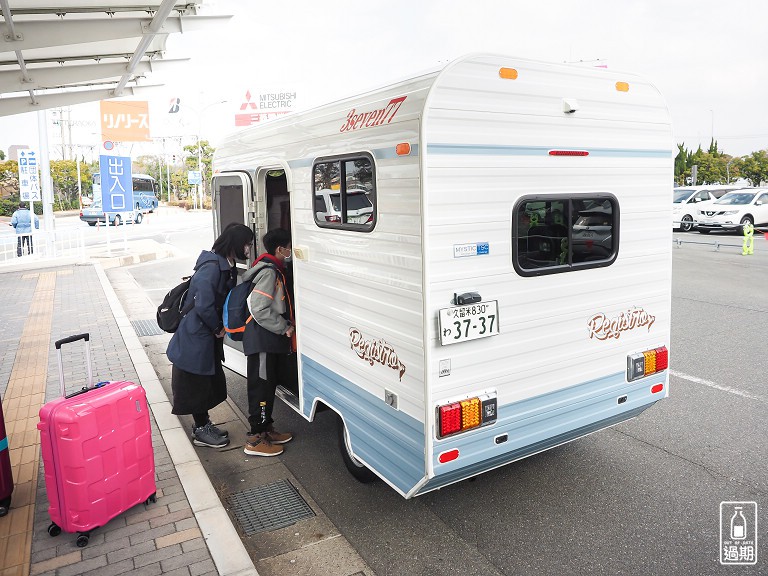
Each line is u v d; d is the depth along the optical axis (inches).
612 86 148.6
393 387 136.1
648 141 157.9
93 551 130.1
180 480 159.8
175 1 246.8
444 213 123.0
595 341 152.9
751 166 2479.1
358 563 135.9
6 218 1926.7
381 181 134.0
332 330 161.6
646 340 165.0
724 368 261.6
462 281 127.1
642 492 164.1
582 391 151.9
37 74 374.0
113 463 136.6
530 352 140.3
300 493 167.3
